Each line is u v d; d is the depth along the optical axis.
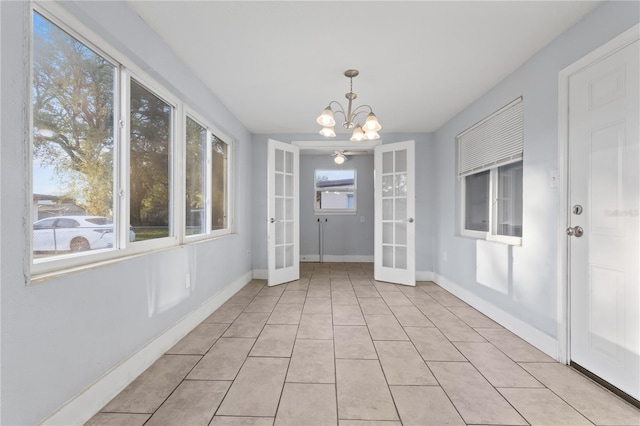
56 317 1.38
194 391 1.79
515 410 1.63
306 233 6.67
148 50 2.08
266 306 3.42
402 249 4.55
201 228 3.34
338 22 2.05
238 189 4.25
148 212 2.30
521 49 2.39
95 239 1.77
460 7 1.90
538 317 2.39
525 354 2.28
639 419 1.56
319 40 2.26
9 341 1.18
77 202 1.65
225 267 3.64
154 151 2.38
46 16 1.45
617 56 1.77
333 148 5.12
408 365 2.10
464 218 3.97
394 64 2.62
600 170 1.89
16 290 1.21
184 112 2.79
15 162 1.21
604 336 1.86
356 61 2.58
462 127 3.77
